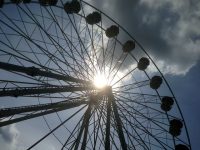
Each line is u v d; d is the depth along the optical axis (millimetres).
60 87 14594
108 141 13133
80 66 16062
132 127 15609
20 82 13367
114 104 15031
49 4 16594
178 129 17250
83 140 14938
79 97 16109
